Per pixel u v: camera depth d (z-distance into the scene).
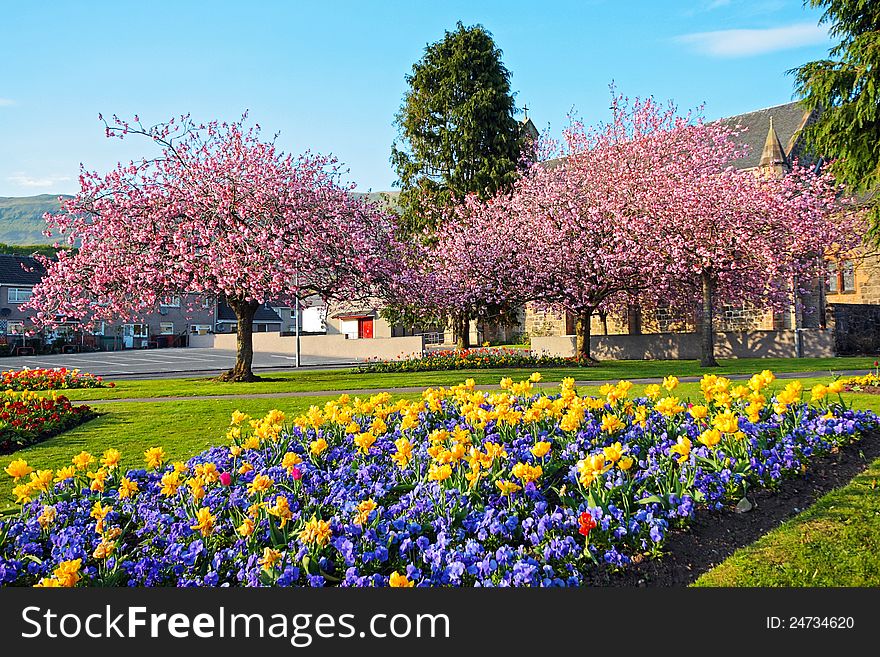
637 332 38.12
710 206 22.70
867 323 30.44
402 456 6.23
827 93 24.30
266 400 15.44
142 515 5.77
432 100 39.56
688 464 6.16
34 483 5.94
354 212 22.62
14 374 20.72
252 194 21.23
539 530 4.96
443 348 41.81
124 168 21.52
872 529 5.45
